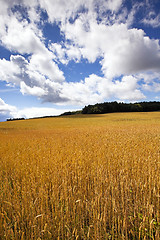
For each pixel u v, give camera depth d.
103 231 2.55
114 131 16.88
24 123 39.00
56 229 2.54
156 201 3.13
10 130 23.38
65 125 29.95
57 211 2.86
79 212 2.91
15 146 9.29
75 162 5.32
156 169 4.54
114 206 2.84
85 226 2.80
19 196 3.42
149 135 13.02
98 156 6.07
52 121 41.50
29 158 6.32
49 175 4.36
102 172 4.41
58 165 5.21
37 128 25.97
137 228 2.70
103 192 3.55
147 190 3.50
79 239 2.53
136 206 3.03
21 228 2.69
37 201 3.12
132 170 4.51
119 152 6.73
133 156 5.97
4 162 5.81
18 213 2.77
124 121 34.19
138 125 24.73
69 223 2.74
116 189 3.41
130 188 3.84
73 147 8.35
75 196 3.27
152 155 6.24
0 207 3.09
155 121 32.28
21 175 4.53
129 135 13.14
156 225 2.70
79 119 44.00
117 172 4.52
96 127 23.23
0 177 4.57
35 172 4.63
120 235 2.47
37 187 3.83
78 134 15.20
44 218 2.71
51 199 3.19
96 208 2.87
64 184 3.57
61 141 10.97
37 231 2.48
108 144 8.99
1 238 2.44
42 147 8.60
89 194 3.53
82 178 4.12
